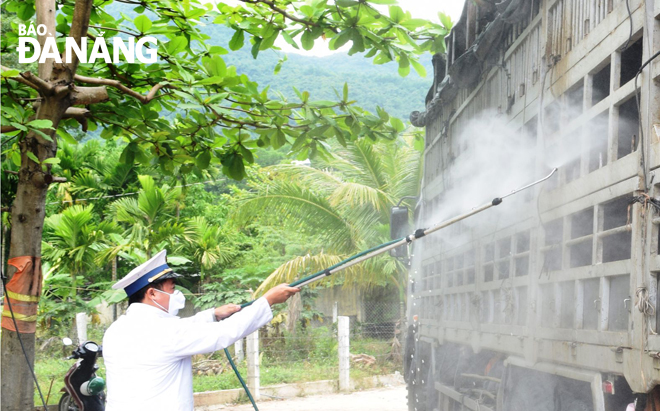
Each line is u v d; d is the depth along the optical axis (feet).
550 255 14.19
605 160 12.69
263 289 54.24
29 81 18.45
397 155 55.42
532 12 15.92
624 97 11.25
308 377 47.65
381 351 57.93
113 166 78.64
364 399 42.52
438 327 23.71
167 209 72.90
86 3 18.80
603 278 11.64
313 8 19.51
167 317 10.48
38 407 35.55
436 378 22.88
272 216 56.70
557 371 13.17
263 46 20.79
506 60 17.60
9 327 18.75
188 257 68.59
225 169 23.21
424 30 21.93
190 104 19.66
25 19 21.54
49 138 17.22
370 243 55.11
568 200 13.26
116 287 10.43
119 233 65.10
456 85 20.77
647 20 10.65
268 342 57.52
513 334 15.89
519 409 15.46
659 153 9.98
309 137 21.26
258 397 42.86
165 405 9.68
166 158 23.73
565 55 13.91
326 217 54.29
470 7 20.66
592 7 12.75
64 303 56.90
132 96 20.18
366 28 20.07
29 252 19.06
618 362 10.73
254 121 21.81
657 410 10.03
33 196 19.11
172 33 20.57
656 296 9.99
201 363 51.44
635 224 10.48
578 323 12.58
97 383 27.63
